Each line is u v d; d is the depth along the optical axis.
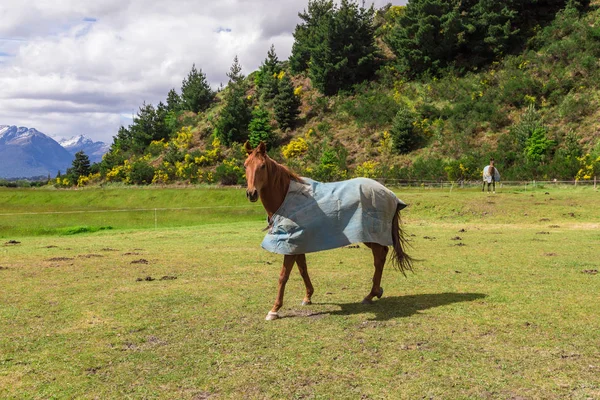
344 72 84.00
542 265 10.41
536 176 46.91
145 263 11.68
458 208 23.88
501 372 4.71
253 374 4.79
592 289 8.05
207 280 9.50
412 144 64.56
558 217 21.41
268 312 7.04
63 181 76.75
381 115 72.31
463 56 80.56
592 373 4.65
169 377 4.76
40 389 4.54
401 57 83.62
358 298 7.91
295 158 69.00
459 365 4.90
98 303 7.67
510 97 65.31
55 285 9.08
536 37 76.06
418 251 12.95
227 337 5.95
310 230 6.80
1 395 4.41
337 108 79.88
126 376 4.81
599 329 5.95
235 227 22.39
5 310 7.29
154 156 83.00
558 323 6.22
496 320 6.41
